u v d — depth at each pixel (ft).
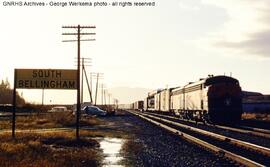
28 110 292.81
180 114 194.29
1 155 55.11
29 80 84.89
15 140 78.07
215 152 59.16
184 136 87.76
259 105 294.46
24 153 57.21
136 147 70.90
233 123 134.92
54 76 85.05
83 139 81.97
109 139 88.63
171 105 223.92
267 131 93.76
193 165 48.70
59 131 110.83
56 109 305.32
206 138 84.64
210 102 132.57
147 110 363.76
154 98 311.06
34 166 45.21
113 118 211.61
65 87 85.15
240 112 132.26
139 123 157.58
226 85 132.87
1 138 81.30
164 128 117.50
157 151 64.59
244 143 65.87
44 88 84.84
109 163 51.90
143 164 50.65
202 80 147.33
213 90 132.57
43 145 73.05
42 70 84.99
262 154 56.85
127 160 54.70
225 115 132.16
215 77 141.69
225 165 47.73
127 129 122.11
